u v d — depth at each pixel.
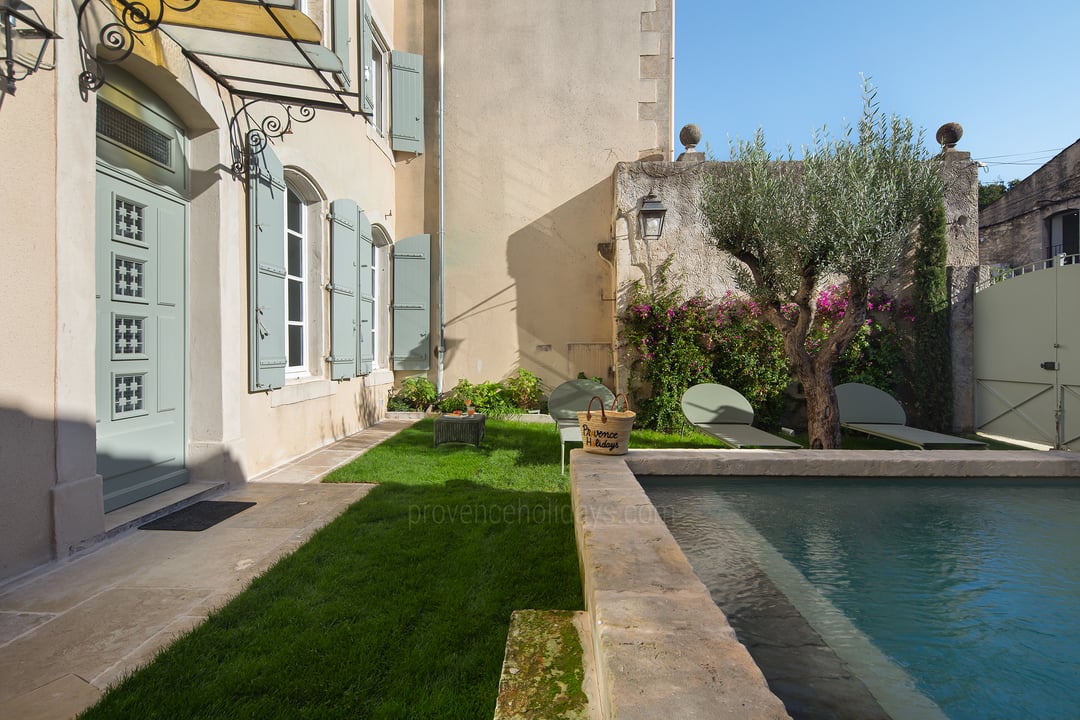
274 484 4.34
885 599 1.89
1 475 2.42
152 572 2.63
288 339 5.66
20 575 2.52
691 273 7.41
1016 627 1.71
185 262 4.04
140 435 3.58
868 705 1.35
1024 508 2.84
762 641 1.62
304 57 3.82
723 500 2.98
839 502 2.94
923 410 6.90
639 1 8.88
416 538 3.08
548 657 1.51
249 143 4.45
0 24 2.37
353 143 6.80
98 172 3.17
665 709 0.92
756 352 7.06
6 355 2.43
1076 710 1.33
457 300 8.91
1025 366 6.14
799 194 4.85
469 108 8.94
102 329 3.24
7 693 1.70
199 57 3.82
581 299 8.83
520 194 8.90
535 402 8.48
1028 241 12.18
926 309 6.89
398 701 1.68
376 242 8.37
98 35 2.91
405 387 8.55
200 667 1.83
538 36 8.91
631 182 7.50
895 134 4.52
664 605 1.34
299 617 2.17
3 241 2.40
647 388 7.26
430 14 8.99
